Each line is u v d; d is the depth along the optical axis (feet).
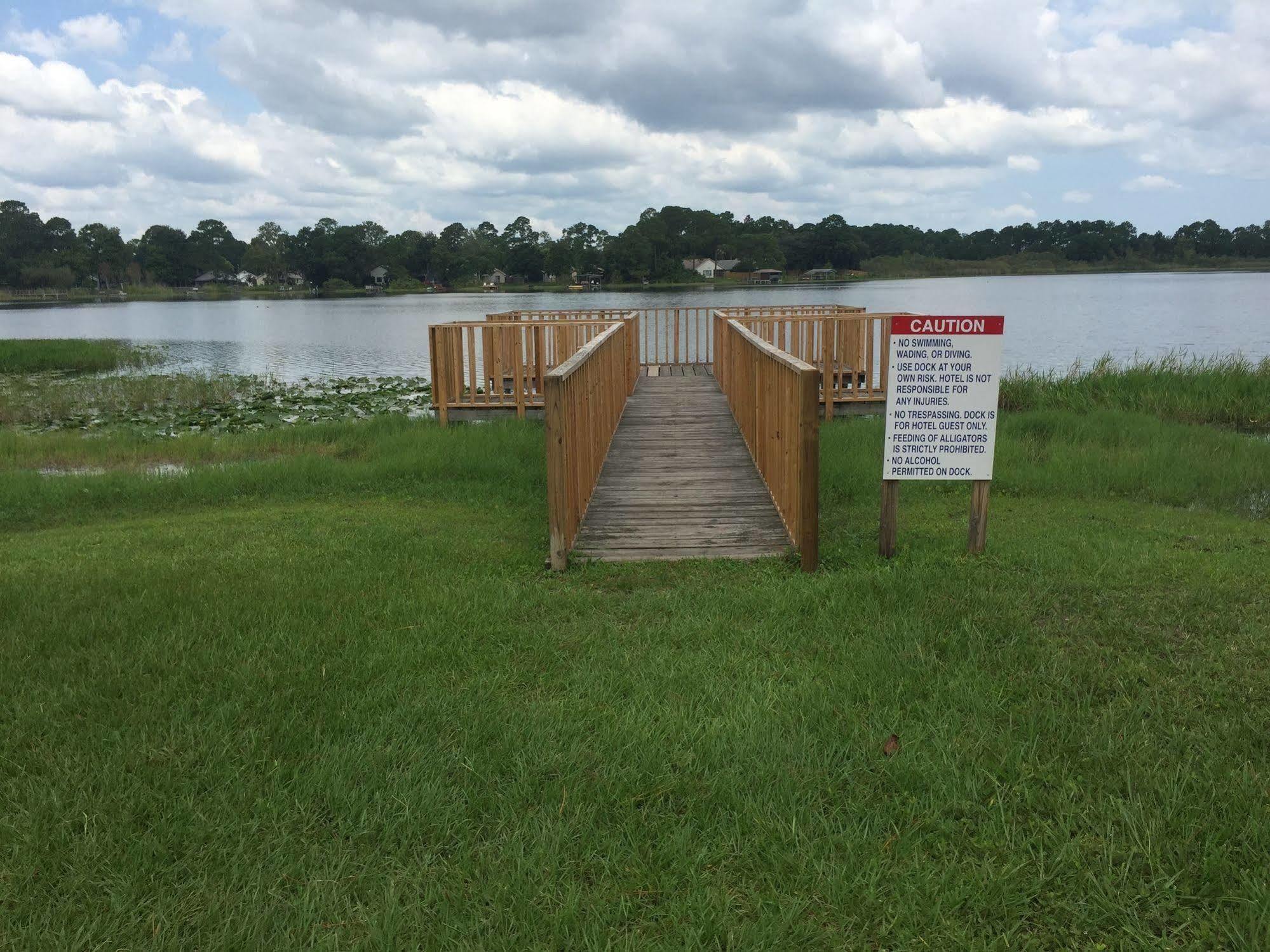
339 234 533.14
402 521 23.39
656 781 9.91
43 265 510.58
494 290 506.48
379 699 12.00
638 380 46.57
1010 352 88.58
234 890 8.31
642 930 7.81
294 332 169.78
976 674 12.32
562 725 11.15
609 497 23.18
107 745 10.84
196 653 13.53
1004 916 7.89
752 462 26.58
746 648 13.62
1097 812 9.18
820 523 21.70
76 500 27.50
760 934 7.60
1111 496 24.94
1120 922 7.75
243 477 28.91
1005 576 16.46
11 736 11.05
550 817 9.30
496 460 30.35
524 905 7.99
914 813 9.32
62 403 56.65
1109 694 11.84
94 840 8.86
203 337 157.99
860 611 14.84
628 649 13.69
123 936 7.72
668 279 463.83
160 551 20.29
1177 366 49.14
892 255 575.38
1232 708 11.24
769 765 10.14
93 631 14.44
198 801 9.66
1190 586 15.57
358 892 8.29
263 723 11.34
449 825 9.20
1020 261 574.56
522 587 16.65
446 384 38.58
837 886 8.18
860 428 34.35
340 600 15.93
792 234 537.65
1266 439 33.47
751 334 27.96
